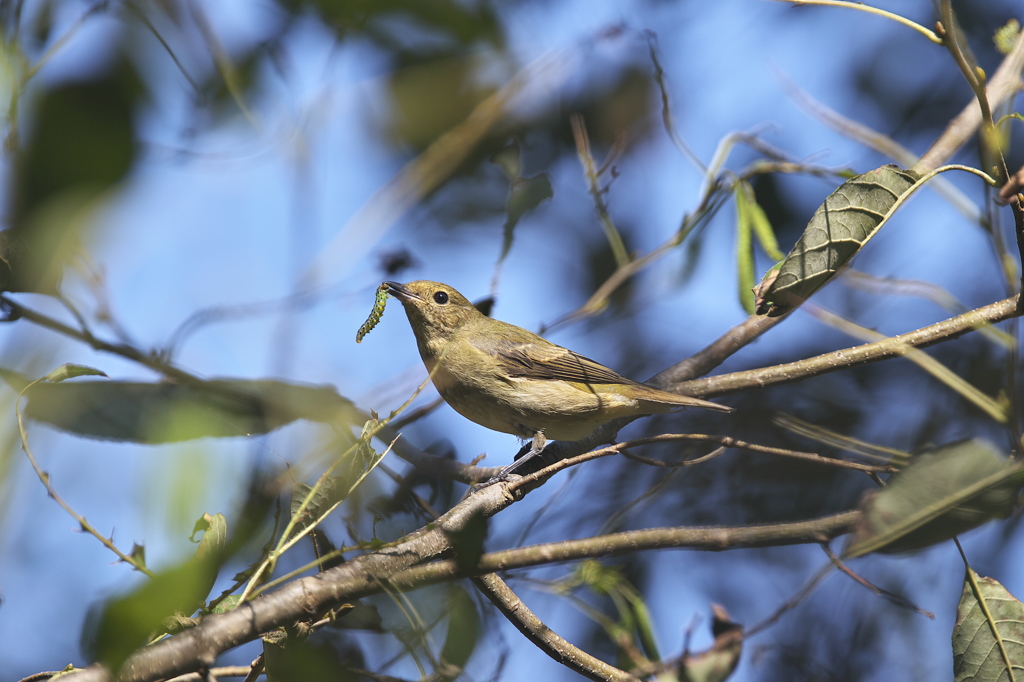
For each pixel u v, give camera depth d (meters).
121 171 2.47
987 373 10.55
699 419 11.84
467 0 3.74
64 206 2.38
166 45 2.79
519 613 6.68
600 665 6.76
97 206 2.41
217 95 3.02
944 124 11.46
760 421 11.31
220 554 3.32
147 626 3.23
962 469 5.25
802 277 5.75
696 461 6.97
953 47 5.30
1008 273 5.80
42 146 2.40
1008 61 8.37
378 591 5.42
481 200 8.47
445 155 3.85
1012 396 5.46
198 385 3.68
